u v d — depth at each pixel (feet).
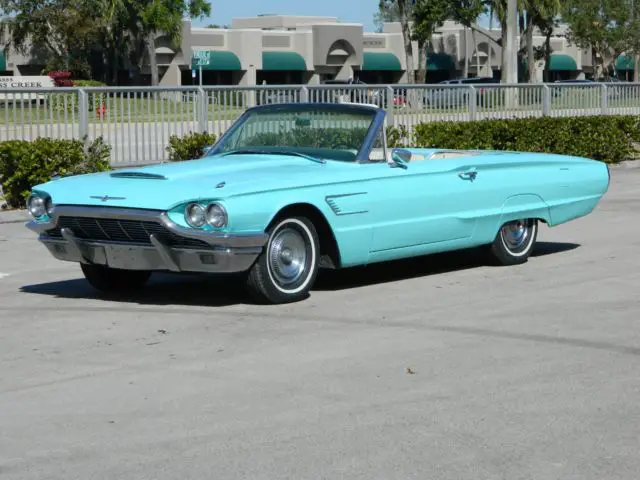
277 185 29.01
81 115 56.85
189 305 30.17
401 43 293.02
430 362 23.88
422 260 37.91
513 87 77.36
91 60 243.60
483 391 21.59
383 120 32.53
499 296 31.40
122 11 227.61
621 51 267.80
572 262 37.42
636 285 33.09
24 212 51.06
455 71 300.61
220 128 63.16
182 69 254.06
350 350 24.98
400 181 31.96
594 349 25.02
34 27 227.40
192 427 19.43
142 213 28.19
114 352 24.97
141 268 29.14
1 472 17.30
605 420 19.75
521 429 19.24
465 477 16.94
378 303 30.37
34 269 37.29
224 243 28.09
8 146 51.93
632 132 79.66
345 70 280.10
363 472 17.13
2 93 53.57
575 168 37.76
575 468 17.34
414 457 17.81
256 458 17.80
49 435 19.08
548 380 22.39
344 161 31.86
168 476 17.03
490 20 260.62
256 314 28.86
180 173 30.30
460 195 33.73
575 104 83.05
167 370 23.35
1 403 21.04
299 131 33.37
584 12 262.67
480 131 70.44
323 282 33.73
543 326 27.43
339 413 20.20
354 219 30.78
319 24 273.33
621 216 50.37
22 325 27.96
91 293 32.42
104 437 18.93
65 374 23.12
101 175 31.50
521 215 35.99
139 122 59.21
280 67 266.98
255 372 23.11
